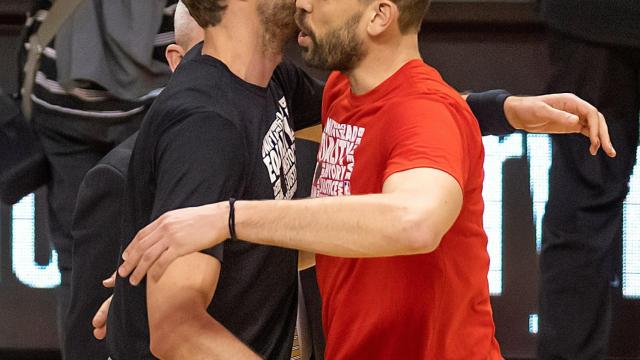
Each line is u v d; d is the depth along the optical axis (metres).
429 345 8.78
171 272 7.85
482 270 8.96
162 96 8.41
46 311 14.20
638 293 13.84
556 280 12.61
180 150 8.03
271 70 8.78
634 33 12.19
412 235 7.50
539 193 13.95
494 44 13.96
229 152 8.11
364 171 8.55
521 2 13.69
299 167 11.06
